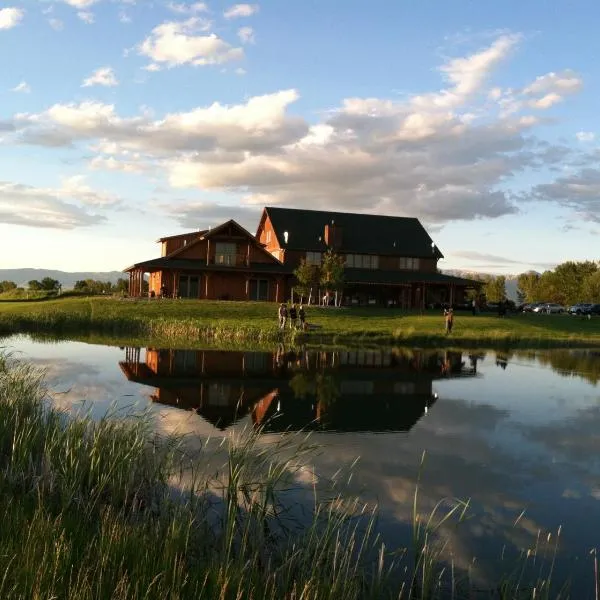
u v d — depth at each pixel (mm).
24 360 22281
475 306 53969
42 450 8750
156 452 9625
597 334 45656
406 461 10664
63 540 5516
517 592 5965
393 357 28984
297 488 8812
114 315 43219
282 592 5496
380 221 69125
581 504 8734
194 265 55469
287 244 62438
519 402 17266
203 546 6480
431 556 6664
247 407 15438
